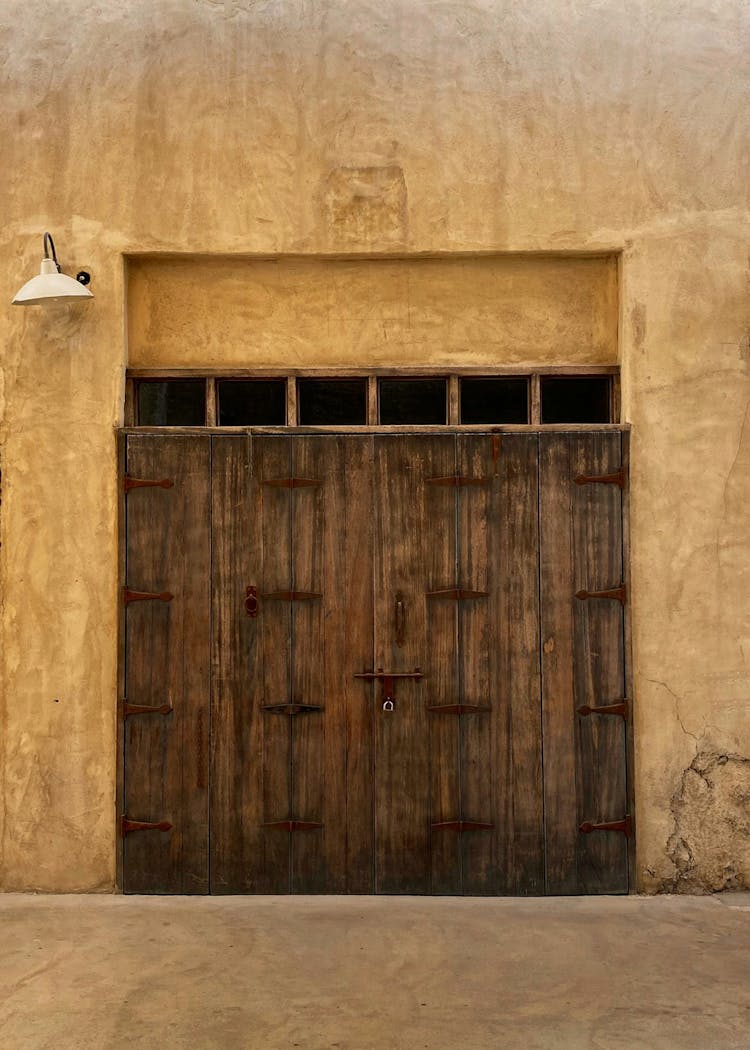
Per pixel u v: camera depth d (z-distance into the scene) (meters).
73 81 5.02
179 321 5.13
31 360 5.02
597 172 5.00
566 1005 3.71
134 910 4.71
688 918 4.61
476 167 5.00
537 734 4.96
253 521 5.01
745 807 4.97
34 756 4.98
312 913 4.68
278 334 5.12
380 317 5.12
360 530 5.01
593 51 5.02
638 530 4.98
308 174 5.02
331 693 4.99
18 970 4.02
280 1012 3.66
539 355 5.12
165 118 5.02
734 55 5.02
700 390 5.00
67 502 5.00
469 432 5.01
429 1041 3.45
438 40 5.02
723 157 5.01
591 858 4.95
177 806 4.98
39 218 5.03
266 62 5.02
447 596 4.98
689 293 5.01
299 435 5.02
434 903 4.83
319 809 4.98
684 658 4.97
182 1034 3.49
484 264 5.12
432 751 4.98
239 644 5.00
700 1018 3.61
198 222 5.01
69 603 4.99
